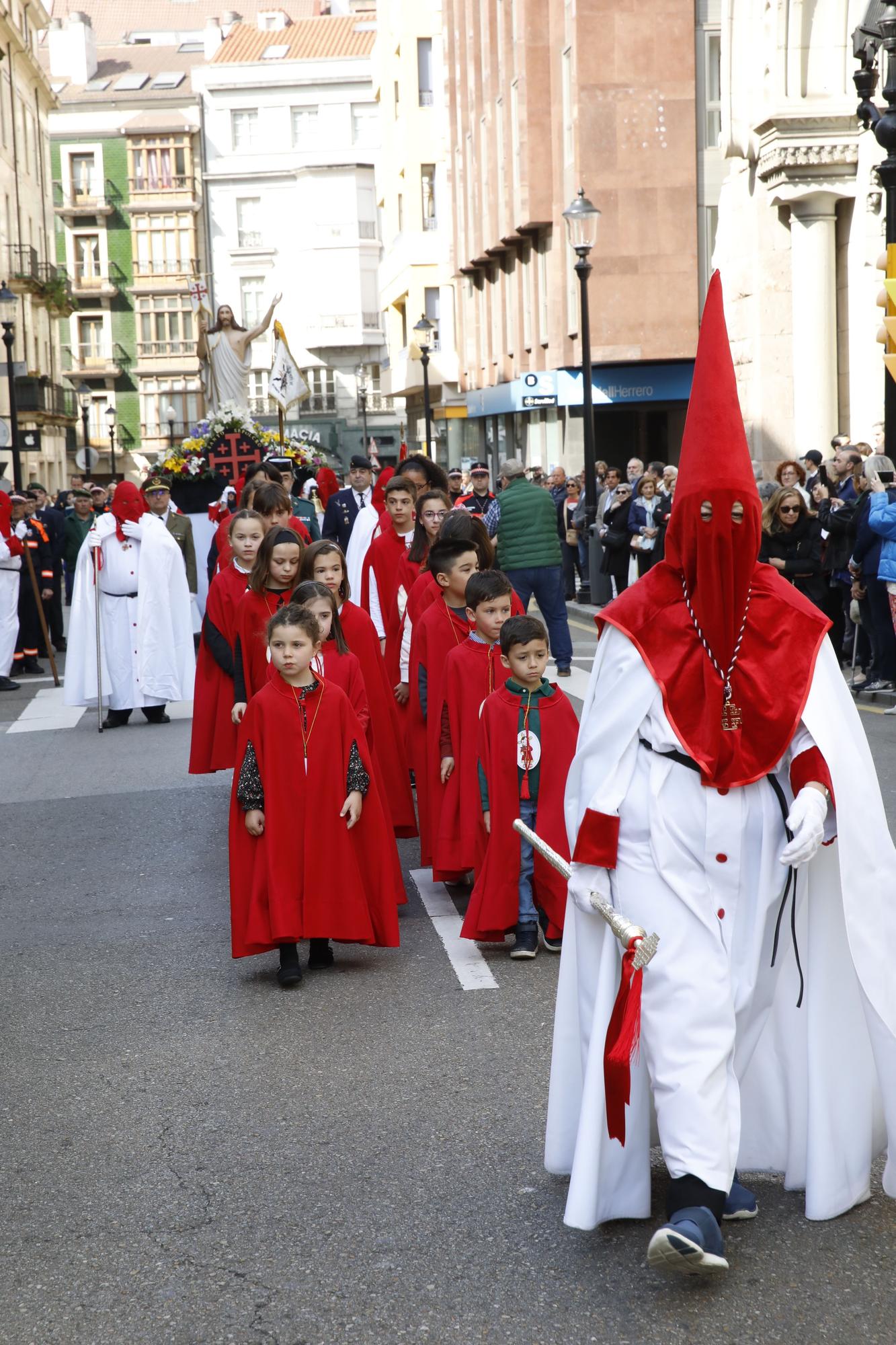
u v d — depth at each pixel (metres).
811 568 13.02
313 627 6.18
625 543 18.38
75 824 9.66
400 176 57.16
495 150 40.84
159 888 7.97
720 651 3.66
